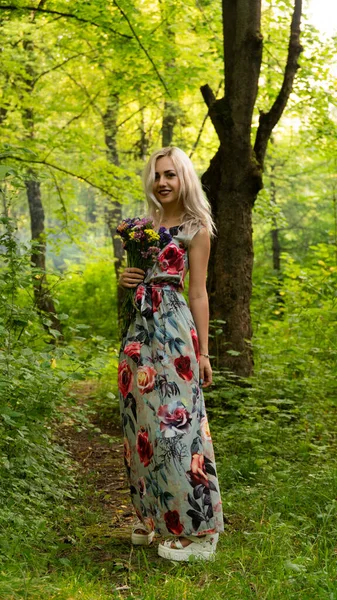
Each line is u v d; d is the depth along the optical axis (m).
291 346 7.63
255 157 7.12
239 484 4.48
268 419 6.19
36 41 13.61
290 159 16.70
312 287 8.69
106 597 2.71
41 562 3.09
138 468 3.35
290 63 7.07
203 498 3.25
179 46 11.28
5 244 4.42
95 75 15.37
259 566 3.02
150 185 3.53
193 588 2.78
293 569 2.86
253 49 6.93
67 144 10.30
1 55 11.24
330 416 6.40
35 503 3.88
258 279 17.73
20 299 5.81
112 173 10.87
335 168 11.86
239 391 6.22
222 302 6.98
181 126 17.09
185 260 3.45
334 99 9.95
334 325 8.09
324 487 4.17
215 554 3.22
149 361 3.33
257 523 3.56
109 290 18.88
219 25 10.12
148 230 3.36
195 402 3.33
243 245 7.03
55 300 4.82
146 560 3.10
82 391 8.95
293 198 20.28
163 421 3.27
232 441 5.41
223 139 6.99
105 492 4.73
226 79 7.04
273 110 7.09
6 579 2.73
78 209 23.20
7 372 4.04
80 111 12.11
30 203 16.19
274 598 2.68
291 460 5.16
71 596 2.68
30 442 4.27
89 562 3.16
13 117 12.55
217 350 6.92
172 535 3.24
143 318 3.35
